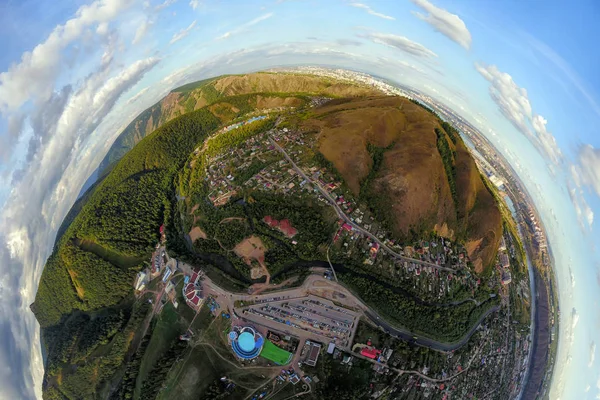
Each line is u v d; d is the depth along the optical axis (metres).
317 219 153.88
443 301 153.75
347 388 127.44
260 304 140.12
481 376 155.12
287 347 132.50
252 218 157.25
